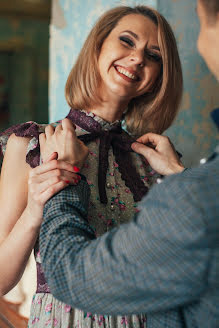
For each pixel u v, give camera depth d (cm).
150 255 63
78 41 195
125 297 66
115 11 114
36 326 99
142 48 111
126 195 110
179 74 123
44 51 429
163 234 62
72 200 82
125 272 65
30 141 106
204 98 173
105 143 110
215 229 60
